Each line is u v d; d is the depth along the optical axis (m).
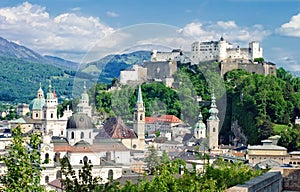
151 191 35.19
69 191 35.84
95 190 34.72
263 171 54.12
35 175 39.47
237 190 36.94
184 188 39.31
